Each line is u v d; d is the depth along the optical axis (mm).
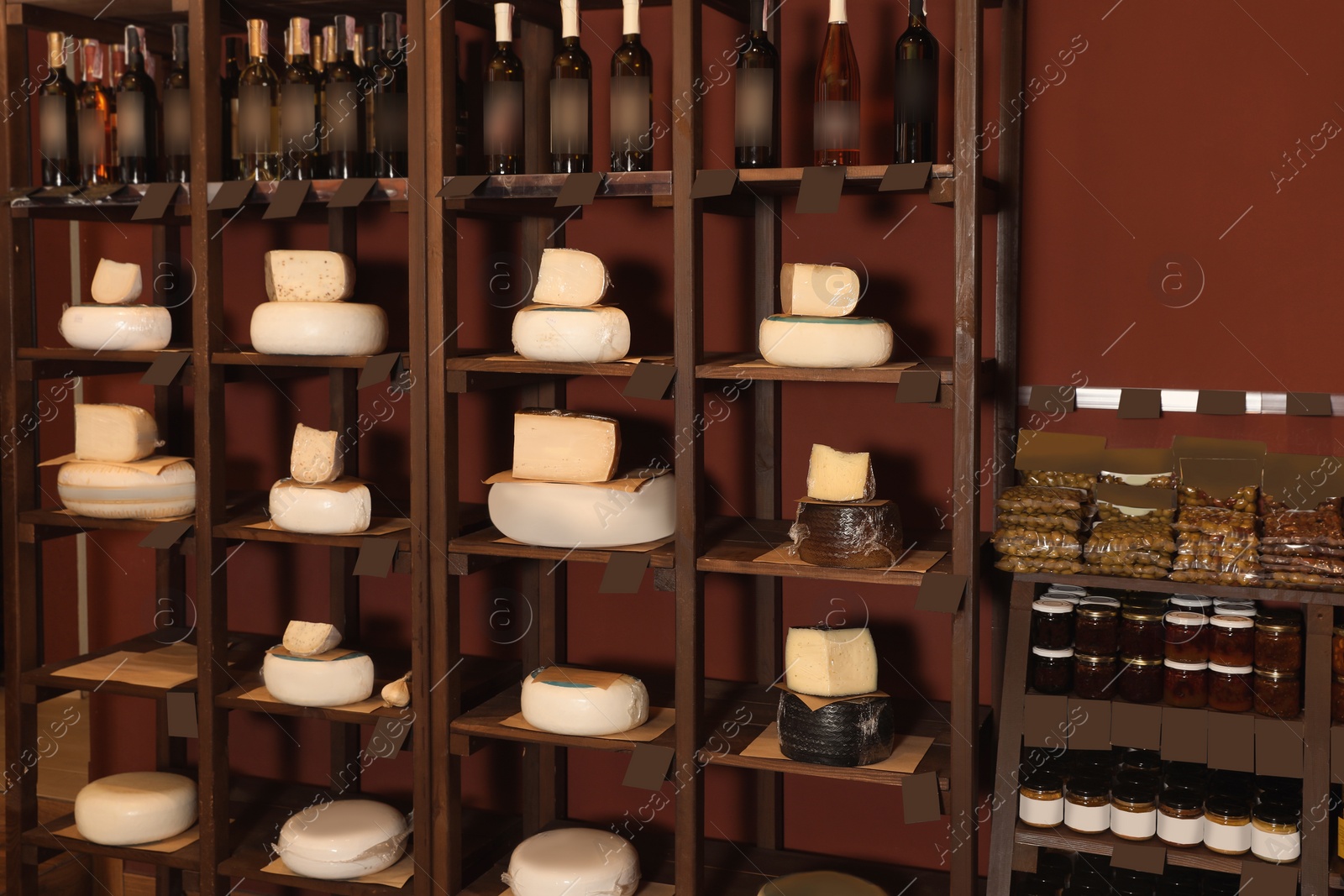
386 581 2855
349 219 2699
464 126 2477
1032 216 2365
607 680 2336
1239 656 2016
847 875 2363
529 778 2711
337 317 2379
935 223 2406
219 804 2543
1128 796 2070
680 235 2154
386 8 2625
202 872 2547
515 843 2725
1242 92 2230
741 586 2602
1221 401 2232
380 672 2668
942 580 2064
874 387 2482
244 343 2910
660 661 2672
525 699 2346
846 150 2254
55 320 3619
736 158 2289
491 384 2412
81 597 3871
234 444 2938
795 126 2484
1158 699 2082
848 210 2461
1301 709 2023
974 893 2125
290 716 2898
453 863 2430
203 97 2424
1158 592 2180
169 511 2553
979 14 1985
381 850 2482
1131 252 2312
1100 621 2096
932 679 2492
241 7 2592
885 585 2512
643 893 2383
